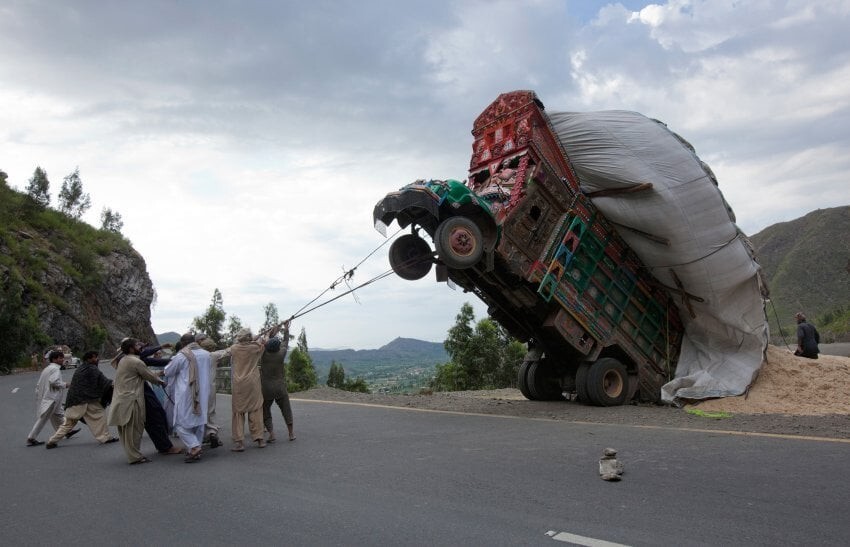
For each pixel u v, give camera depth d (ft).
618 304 39.88
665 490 17.15
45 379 30.35
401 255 37.58
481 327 106.52
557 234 37.04
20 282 177.68
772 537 13.23
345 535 14.39
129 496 18.92
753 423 28.73
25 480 21.72
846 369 41.24
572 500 16.49
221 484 20.01
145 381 26.16
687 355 41.50
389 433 29.58
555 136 37.60
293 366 196.34
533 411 37.01
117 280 264.11
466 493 17.62
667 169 36.06
